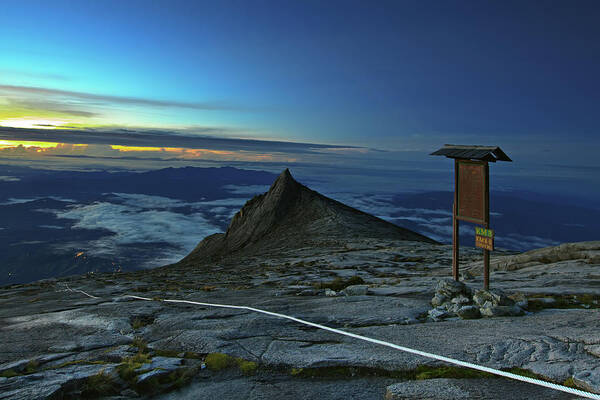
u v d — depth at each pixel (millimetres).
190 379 6348
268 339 8102
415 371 6207
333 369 6500
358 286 14125
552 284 14016
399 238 66500
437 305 10711
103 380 5922
